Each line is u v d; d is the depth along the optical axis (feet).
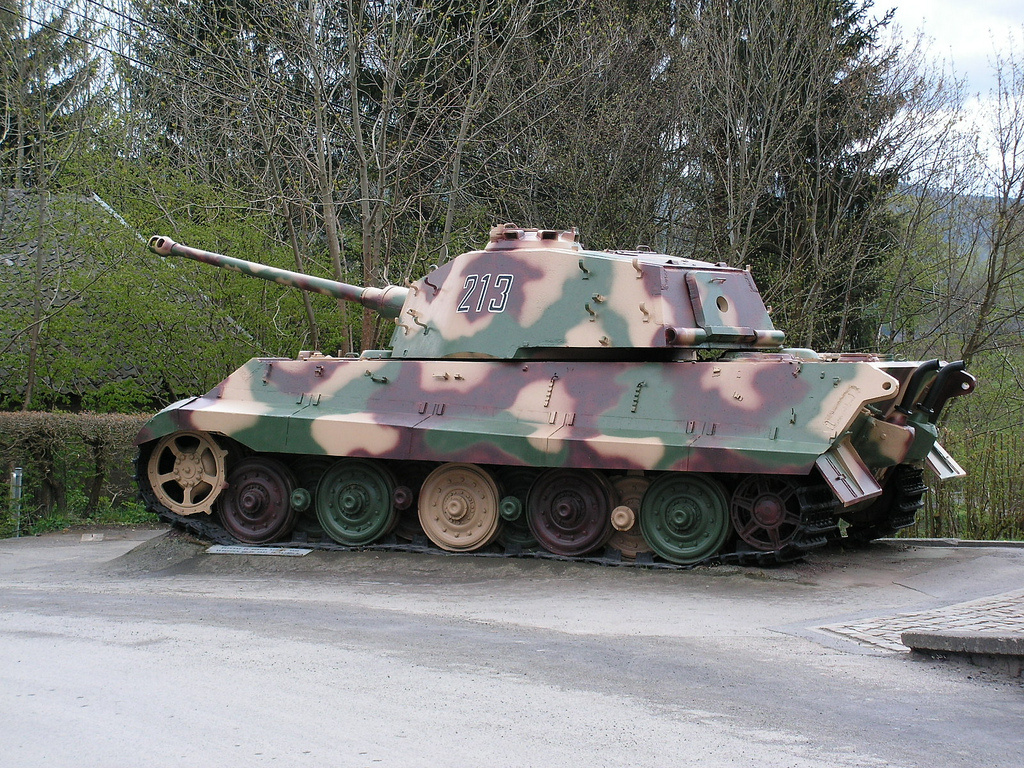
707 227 98.53
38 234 87.25
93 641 32.14
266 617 36.68
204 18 87.92
